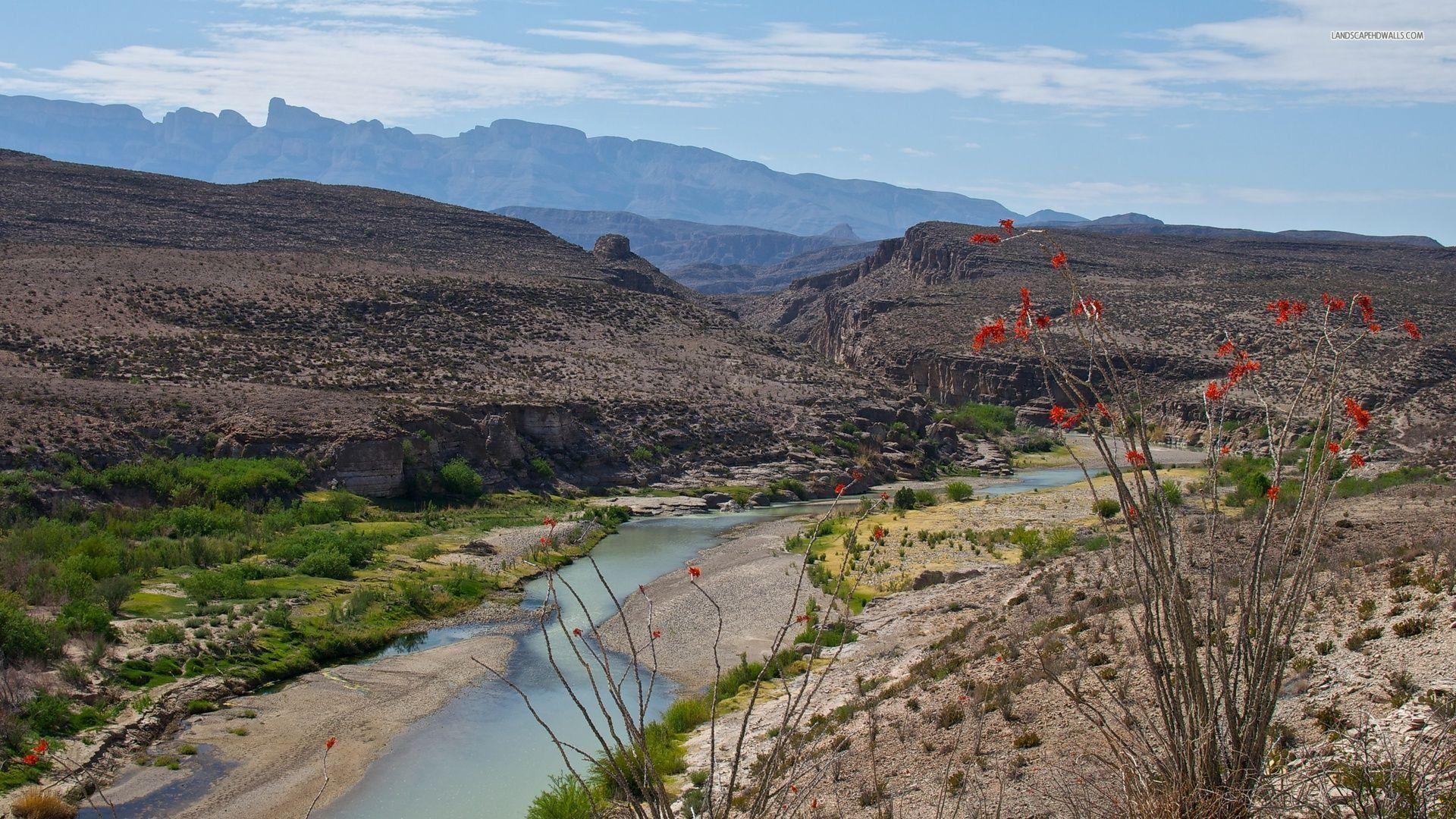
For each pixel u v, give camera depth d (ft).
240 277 271.08
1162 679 29.40
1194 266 518.37
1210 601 28.86
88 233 318.65
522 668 95.09
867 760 56.39
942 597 102.89
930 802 48.91
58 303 224.94
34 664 79.97
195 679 86.58
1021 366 389.39
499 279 322.34
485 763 73.31
